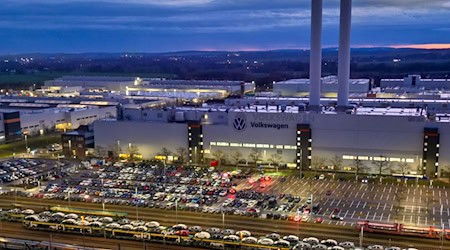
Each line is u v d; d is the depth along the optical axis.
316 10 179.12
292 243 94.50
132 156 177.50
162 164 167.50
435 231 96.56
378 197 125.44
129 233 99.88
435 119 152.88
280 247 92.06
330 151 155.62
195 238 96.94
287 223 106.75
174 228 102.00
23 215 110.88
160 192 132.62
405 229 98.00
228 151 167.38
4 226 106.81
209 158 169.62
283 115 158.88
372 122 149.62
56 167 164.25
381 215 110.88
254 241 94.31
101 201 125.19
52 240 97.81
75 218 108.94
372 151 151.00
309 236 99.06
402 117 146.38
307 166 158.12
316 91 185.38
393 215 110.75
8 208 120.00
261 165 161.38
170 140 173.00
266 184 139.62
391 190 132.12
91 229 101.75
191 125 169.38
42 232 102.88
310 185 138.00
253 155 163.38
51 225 104.38
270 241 93.88
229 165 164.75
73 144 183.62
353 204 119.44
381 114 152.25
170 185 140.38
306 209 115.00
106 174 153.75
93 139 185.50
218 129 167.25
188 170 158.00
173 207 119.00
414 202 120.75
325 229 102.69
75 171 159.00
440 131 142.88
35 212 116.50
